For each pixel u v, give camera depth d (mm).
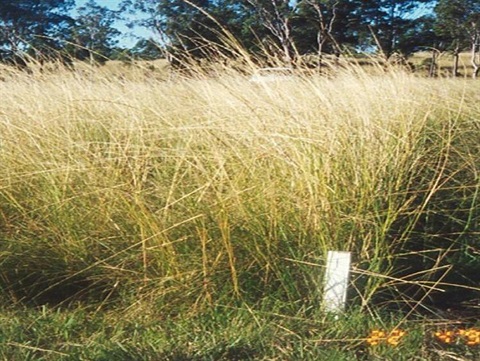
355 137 4520
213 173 4195
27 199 4359
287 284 3945
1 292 4109
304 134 4410
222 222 3967
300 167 4223
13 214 4348
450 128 5004
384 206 4332
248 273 3994
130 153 4395
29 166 4441
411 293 4184
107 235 4195
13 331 3576
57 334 3609
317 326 3672
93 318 3832
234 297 3916
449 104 5863
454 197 4930
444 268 4375
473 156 5398
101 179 4270
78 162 4340
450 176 4637
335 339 3518
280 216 4090
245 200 4141
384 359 3316
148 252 4062
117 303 4031
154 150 4375
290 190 4234
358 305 3850
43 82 5281
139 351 3377
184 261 4039
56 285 4156
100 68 5570
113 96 5199
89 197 4289
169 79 5340
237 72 4926
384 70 5574
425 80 6203
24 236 4227
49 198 4301
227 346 3428
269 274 4016
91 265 4090
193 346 3461
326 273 3846
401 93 5344
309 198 4160
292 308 3844
